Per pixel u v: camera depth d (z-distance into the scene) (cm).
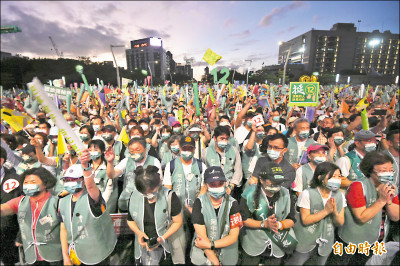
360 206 225
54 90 489
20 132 458
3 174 282
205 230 223
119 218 297
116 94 1581
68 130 200
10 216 241
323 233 231
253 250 240
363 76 4719
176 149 359
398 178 281
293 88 490
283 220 225
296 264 246
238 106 624
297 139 393
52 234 229
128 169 328
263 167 226
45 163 338
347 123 467
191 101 784
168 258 255
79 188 216
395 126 304
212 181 208
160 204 228
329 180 216
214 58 538
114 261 258
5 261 242
